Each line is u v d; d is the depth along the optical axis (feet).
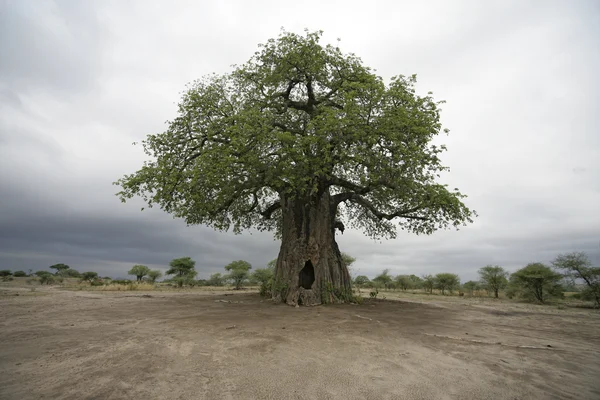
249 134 47.55
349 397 15.42
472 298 105.81
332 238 60.64
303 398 15.20
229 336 27.02
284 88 63.41
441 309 53.83
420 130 45.29
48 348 22.99
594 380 18.62
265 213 69.87
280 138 44.93
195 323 32.73
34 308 44.27
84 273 176.45
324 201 60.13
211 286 157.79
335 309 46.11
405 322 36.76
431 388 16.78
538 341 29.12
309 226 57.72
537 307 71.41
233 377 17.65
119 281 135.03
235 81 59.98
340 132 47.78
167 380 17.08
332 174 55.36
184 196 48.65
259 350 22.84
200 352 22.24
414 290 172.86
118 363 19.72
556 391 16.84
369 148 48.34
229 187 49.08
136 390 15.76
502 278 116.67
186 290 107.45
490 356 23.25
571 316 50.72
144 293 81.97
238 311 42.50
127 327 30.55
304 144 46.14
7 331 28.63
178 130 55.88
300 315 39.50
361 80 53.57
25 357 20.86
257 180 50.85
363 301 60.29
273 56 58.03
